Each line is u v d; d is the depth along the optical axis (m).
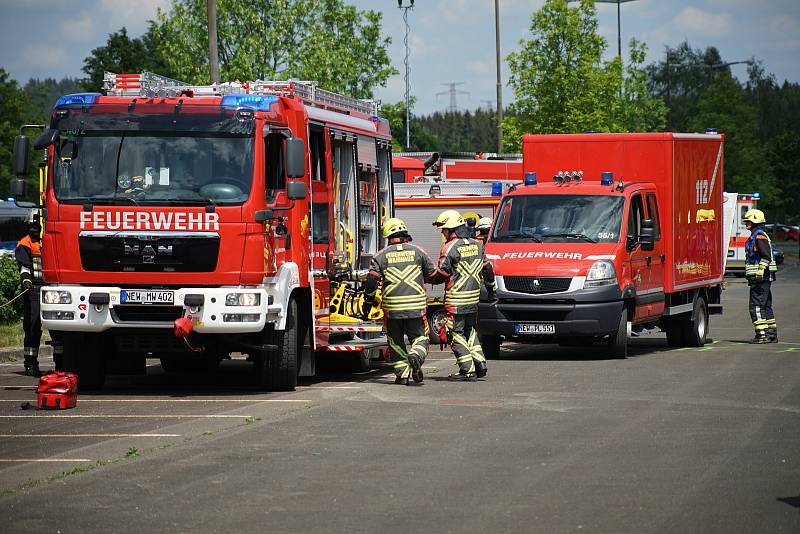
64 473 12.06
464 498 10.88
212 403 17.75
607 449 13.40
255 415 16.30
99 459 12.90
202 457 12.96
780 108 180.38
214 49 35.00
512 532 9.63
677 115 152.25
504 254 25.08
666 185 27.16
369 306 21.58
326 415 16.17
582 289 24.20
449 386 19.75
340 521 10.02
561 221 25.77
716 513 10.27
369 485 11.47
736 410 16.61
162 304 18.00
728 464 12.49
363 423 15.41
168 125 18.30
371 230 24.33
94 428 15.23
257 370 22.00
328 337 20.89
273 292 18.53
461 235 20.83
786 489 11.24
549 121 57.34
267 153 18.58
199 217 17.95
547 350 27.78
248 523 9.97
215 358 22.66
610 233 25.28
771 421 15.55
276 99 19.00
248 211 18.00
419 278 20.05
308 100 21.17
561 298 24.23
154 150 18.27
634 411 16.52
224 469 12.29
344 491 11.20
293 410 16.72
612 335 24.69
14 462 12.81
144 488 11.36
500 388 19.41
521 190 26.69
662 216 27.17
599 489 11.24
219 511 10.40
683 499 10.81
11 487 11.44
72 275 18.20
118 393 19.28
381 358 24.39
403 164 41.75
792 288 57.44
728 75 124.12
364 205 23.89
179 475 11.97
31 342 22.77
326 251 21.19
